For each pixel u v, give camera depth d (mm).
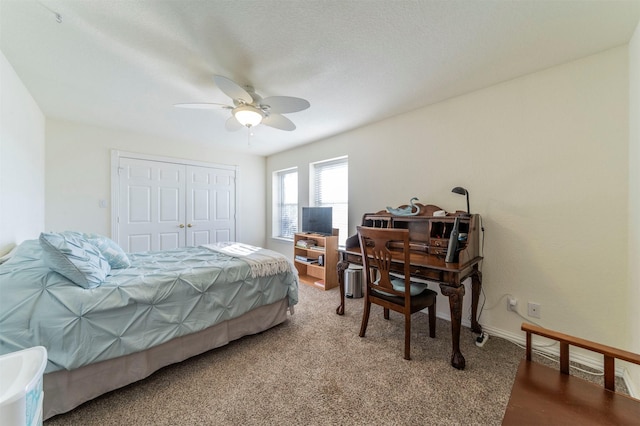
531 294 2016
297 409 1371
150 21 1450
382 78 2088
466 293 2365
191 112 2834
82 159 3250
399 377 1625
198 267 1975
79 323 1321
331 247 3521
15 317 1207
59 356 1261
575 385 1001
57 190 3086
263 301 2178
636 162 1516
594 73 1750
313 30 1532
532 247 2010
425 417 1316
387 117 2949
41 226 2832
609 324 1715
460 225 2211
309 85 2203
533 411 887
